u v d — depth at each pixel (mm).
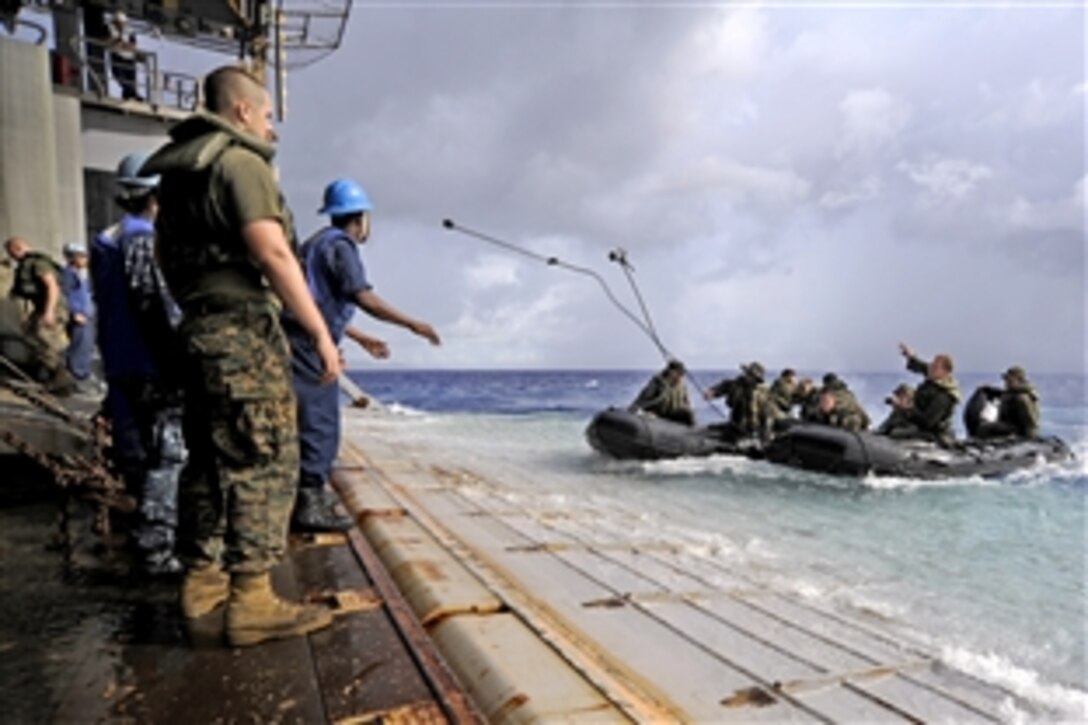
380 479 5043
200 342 1831
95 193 13117
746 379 10758
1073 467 10812
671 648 2410
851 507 7539
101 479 3486
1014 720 2314
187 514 2039
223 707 1629
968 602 4215
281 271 1767
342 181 3529
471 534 3824
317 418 3248
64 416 4281
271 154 1970
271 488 1953
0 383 4410
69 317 7176
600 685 1814
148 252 2701
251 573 1959
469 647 1956
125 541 3213
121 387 2816
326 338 1833
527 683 1754
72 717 1571
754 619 2982
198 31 14383
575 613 2652
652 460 9695
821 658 2564
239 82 1990
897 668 2621
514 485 6664
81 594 2471
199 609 2086
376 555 2955
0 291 6793
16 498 4012
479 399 32969
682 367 10984
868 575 4719
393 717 1597
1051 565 5211
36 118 9688
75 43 12969
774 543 5516
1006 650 3334
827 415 11336
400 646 2002
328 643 2008
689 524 5977
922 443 9859
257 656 1915
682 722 1827
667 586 3293
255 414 1862
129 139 13211
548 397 35938
